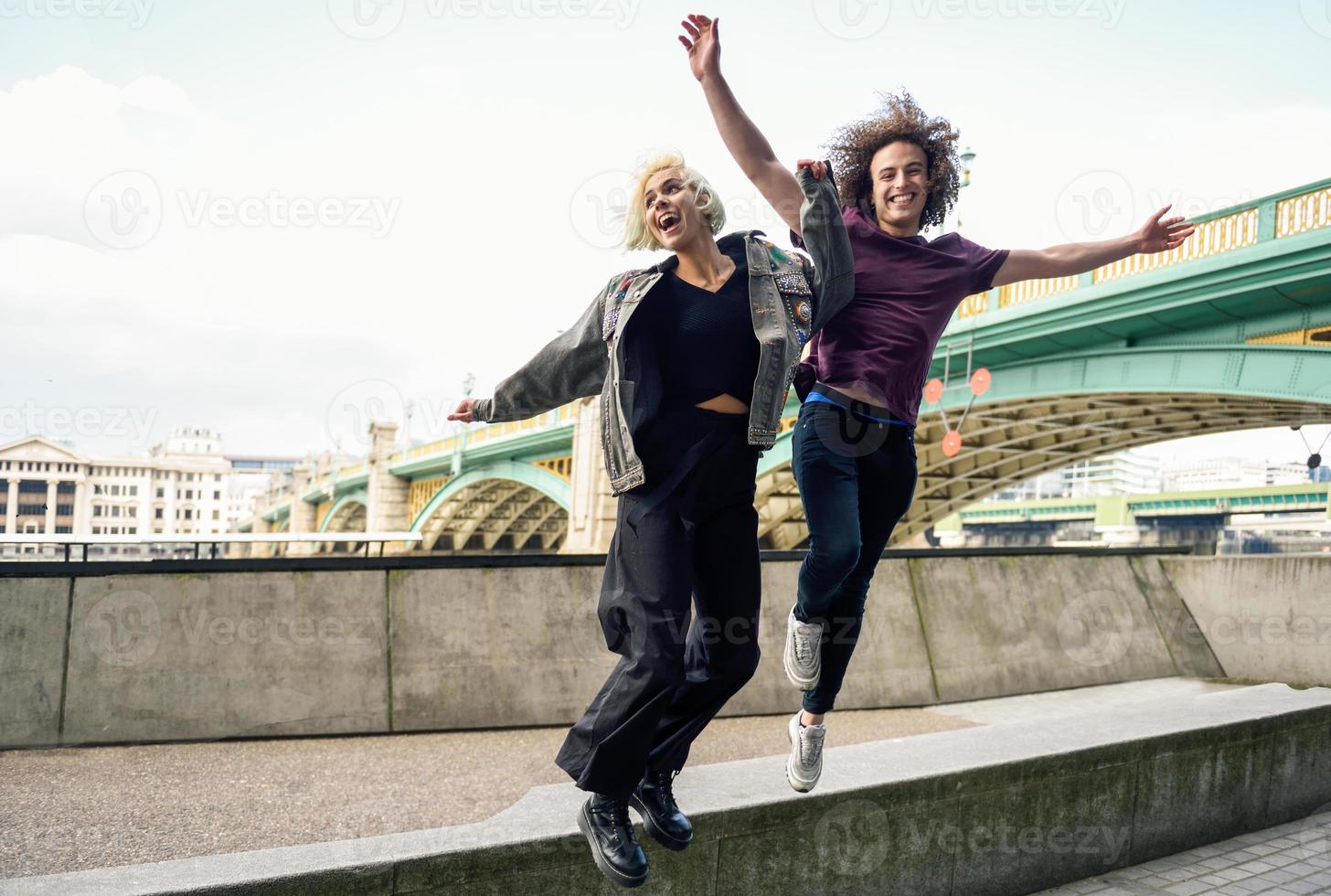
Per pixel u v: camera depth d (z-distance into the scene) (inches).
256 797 122.2
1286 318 621.9
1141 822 114.0
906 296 90.3
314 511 1605.6
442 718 165.5
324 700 160.9
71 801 118.6
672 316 75.1
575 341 78.4
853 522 86.4
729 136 82.5
